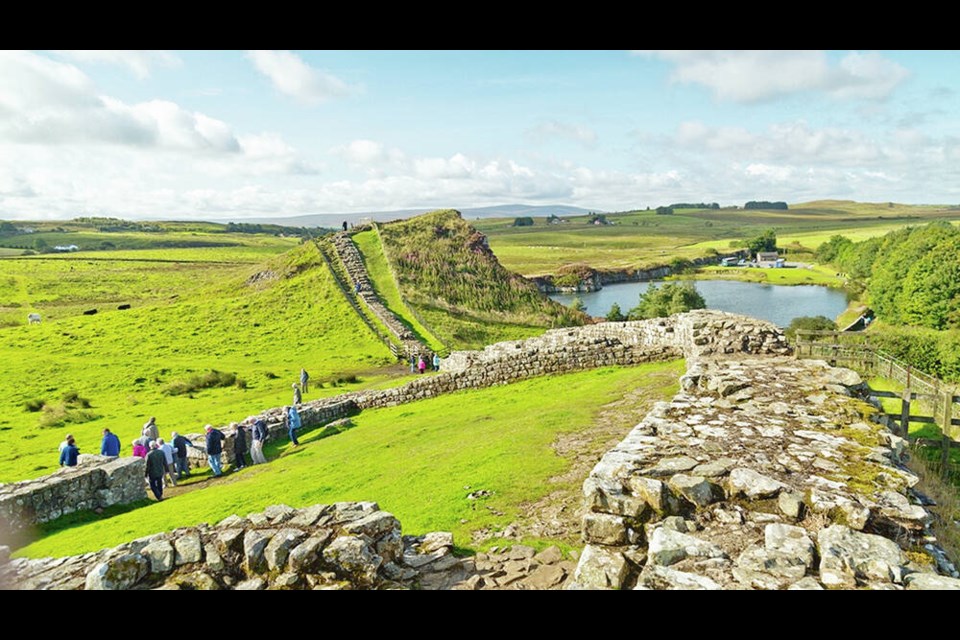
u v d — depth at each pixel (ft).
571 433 49.26
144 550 24.12
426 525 33.53
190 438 82.12
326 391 130.00
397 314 213.46
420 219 295.07
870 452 29.01
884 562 19.26
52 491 56.13
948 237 238.89
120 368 155.94
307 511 27.07
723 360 55.57
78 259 513.86
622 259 638.53
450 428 62.08
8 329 206.39
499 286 251.80
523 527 32.17
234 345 182.19
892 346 90.43
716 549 21.22
